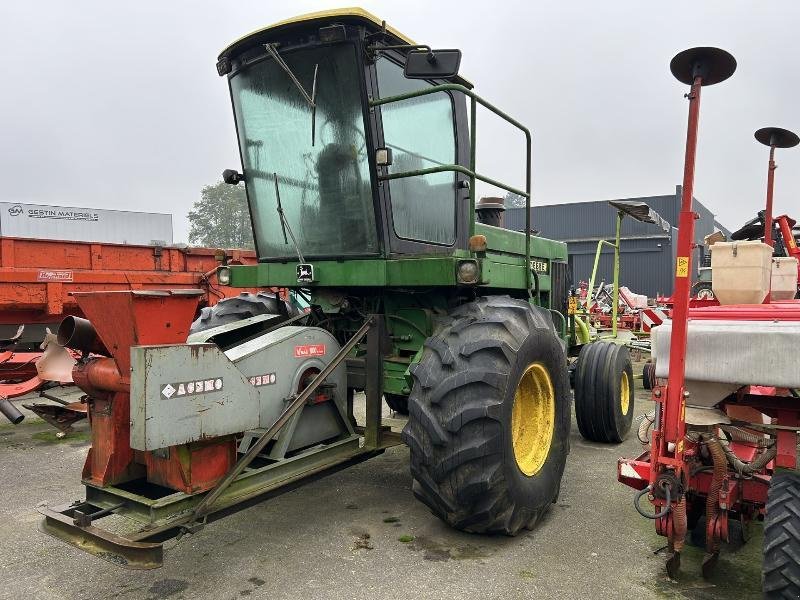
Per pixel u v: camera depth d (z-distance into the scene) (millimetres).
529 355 3203
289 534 3338
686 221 2512
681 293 2527
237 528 3422
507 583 2775
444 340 3119
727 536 2760
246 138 4016
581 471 4453
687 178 2498
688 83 2561
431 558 3033
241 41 3600
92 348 2861
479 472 2906
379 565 2959
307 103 3592
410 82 3695
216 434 2635
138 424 2377
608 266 25250
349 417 3758
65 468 4629
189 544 3217
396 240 3645
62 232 19812
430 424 2924
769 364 2484
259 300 4586
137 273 8547
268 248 4145
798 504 2365
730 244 3479
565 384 3672
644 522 3496
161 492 2904
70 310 7918
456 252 3711
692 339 2637
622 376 5383
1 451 5129
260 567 2951
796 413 2650
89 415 2871
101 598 2678
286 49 3482
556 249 5988
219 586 2768
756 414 2969
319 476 3174
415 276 3391
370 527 3432
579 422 5234
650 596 2666
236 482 2799
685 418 2631
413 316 3789
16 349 7738
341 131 3500
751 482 2826
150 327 2545
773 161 4316
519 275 4172
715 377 2588
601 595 2674
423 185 3852
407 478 4312
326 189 3662
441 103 3990
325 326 4066
